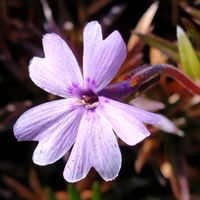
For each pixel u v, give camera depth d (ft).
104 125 0.22
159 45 0.31
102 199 0.36
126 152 0.36
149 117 0.21
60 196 0.36
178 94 0.34
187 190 0.33
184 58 0.29
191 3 0.36
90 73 0.23
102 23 0.36
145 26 0.34
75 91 0.23
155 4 0.34
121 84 0.23
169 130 0.32
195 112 0.34
